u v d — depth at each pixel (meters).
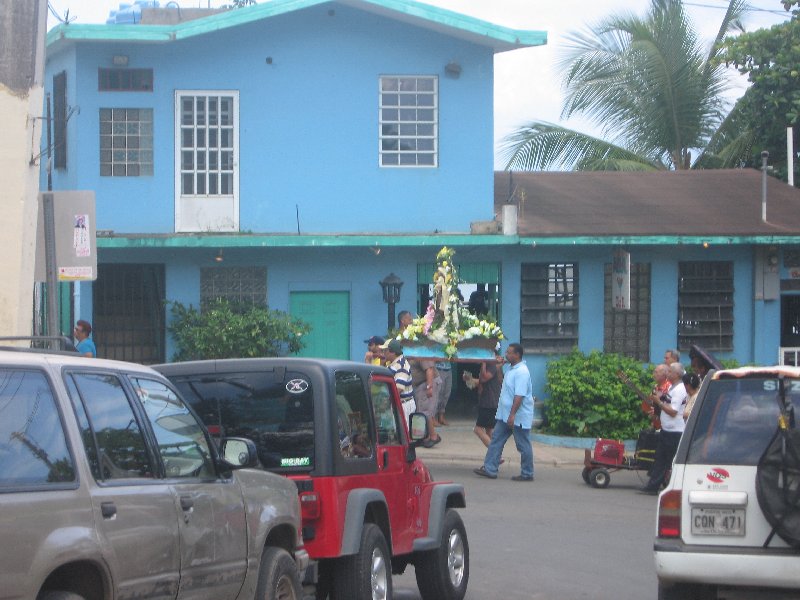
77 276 11.38
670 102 29.84
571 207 23.92
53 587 5.39
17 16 12.39
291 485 7.79
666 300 22.89
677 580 7.54
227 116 22.09
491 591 10.36
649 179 26.47
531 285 22.56
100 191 21.73
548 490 16.41
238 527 6.90
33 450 5.26
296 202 22.23
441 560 9.80
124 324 21.92
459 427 21.44
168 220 21.91
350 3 21.97
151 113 21.84
